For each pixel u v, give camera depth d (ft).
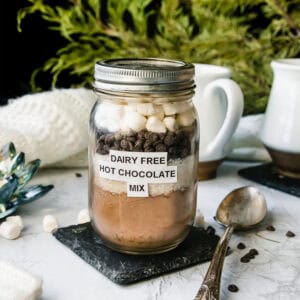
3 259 1.82
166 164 1.70
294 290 1.67
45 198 2.37
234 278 1.74
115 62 1.82
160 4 3.16
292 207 2.31
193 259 1.78
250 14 3.10
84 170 2.78
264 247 1.96
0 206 2.09
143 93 1.66
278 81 2.53
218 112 2.48
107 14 3.18
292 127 2.47
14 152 2.30
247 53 3.13
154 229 1.73
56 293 1.62
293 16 3.08
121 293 1.63
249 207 2.11
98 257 1.77
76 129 2.63
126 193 1.71
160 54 3.21
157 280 1.71
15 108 2.69
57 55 3.35
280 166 2.60
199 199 2.36
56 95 2.69
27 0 3.27
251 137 2.89
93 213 1.82
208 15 3.11
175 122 1.72
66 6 3.22
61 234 1.94
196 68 2.62
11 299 1.50
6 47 3.32
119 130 1.70
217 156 2.52
